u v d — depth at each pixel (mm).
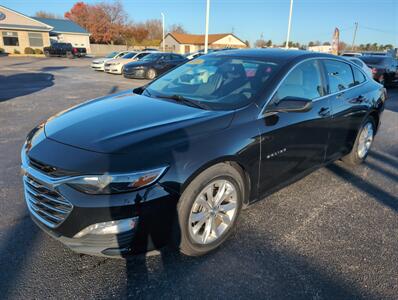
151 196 2168
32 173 2303
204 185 2438
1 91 11328
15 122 6797
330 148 3857
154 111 2836
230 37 65375
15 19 40125
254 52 3697
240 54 3699
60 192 2137
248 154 2689
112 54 22453
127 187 2109
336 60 4027
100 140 2328
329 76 3781
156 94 3428
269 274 2465
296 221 3201
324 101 3584
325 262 2615
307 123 3289
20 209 3258
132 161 2154
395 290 2338
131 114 2777
